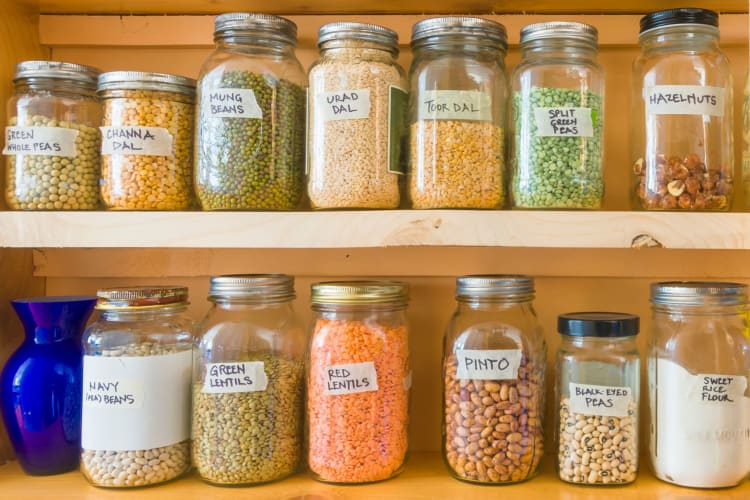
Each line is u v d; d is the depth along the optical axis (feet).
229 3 2.91
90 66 2.92
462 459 2.53
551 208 2.42
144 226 2.36
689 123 2.52
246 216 2.34
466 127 2.43
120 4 2.94
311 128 2.53
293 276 2.82
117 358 2.49
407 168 2.55
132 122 2.53
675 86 2.50
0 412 2.71
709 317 2.58
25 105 2.61
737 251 2.95
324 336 2.53
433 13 3.01
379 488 2.50
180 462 2.59
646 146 2.57
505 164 2.57
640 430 2.87
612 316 2.62
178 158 2.61
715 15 2.57
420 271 3.03
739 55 2.96
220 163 2.47
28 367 2.62
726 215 2.26
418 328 3.05
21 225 2.38
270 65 2.59
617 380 2.54
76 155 2.60
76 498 2.42
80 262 3.08
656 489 2.48
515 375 2.52
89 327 2.64
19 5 2.89
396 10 2.98
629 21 2.96
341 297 2.49
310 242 2.32
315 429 2.52
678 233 2.27
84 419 2.53
